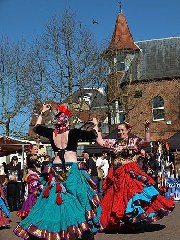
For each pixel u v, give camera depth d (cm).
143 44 4228
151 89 4022
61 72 3309
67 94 3297
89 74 3338
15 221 1241
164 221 1045
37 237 538
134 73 4078
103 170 1622
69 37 3312
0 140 1884
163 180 1636
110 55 3741
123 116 3897
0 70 3500
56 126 594
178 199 1820
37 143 1019
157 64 4081
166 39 4175
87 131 591
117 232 858
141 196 827
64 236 529
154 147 1636
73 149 584
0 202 1084
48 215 539
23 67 3447
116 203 830
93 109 3653
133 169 848
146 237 793
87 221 544
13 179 1606
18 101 3444
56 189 552
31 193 1007
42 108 619
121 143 868
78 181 568
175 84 3969
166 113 3966
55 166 575
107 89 3797
